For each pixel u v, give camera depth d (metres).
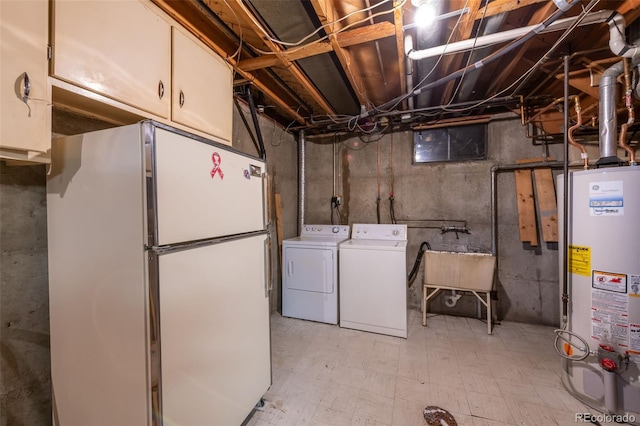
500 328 2.80
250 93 2.48
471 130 3.14
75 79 1.04
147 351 1.01
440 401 1.72
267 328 1.73
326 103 2.77
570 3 1.30
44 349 1.28
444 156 3.23
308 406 1.69
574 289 1.71
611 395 1.53
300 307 3.05
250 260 1.58
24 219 1.22
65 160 1.16
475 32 1.75
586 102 2.32
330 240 3.14
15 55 0.88
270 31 1.73
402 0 1.35
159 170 1.03
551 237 2.79
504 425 1.53
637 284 1.48
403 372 2.04
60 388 1.21
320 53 1.82
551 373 2.01
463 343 2.48
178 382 1.09
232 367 1.41
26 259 1.22
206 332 1.25
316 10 1.40
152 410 1.00
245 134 2.73
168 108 1.47
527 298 2.93
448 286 2.87
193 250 1.18
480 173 3.07
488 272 2.74
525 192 2.90
